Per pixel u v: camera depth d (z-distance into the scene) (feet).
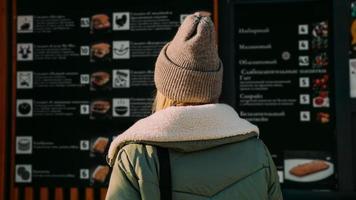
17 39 10.46
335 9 9.68
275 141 9.84
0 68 10.41
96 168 10.21
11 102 10.43
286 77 9.85
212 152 3.81
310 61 9.78
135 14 10.20
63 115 10.35
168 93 3.91
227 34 9.93
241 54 9.97
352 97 9.61
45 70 10.39
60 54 10.39
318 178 9.68
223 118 3.84
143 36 10.17
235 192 3.76
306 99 9.77
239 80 9.96
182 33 3.94
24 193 10.32
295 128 9.79
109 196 3.69
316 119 9.73
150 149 3.72
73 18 10.38
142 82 10.18
